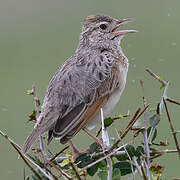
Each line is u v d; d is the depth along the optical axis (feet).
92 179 42.27
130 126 27.25
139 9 70.54
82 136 48.42
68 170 28.17
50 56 64.75
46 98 34.68
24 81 60.64
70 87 34.63
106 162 28.73
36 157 27.96
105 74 36.06
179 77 57.62
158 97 53.67
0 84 60.13
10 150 49.70
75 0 72.84
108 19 39.11
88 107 34.94
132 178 27.55
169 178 45.27
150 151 27.76
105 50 38.40
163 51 62.28
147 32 66.13
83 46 38.99
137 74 57.72
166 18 68.23
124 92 54.70
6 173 47.34
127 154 27.25
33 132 32.86
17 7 71.56
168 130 48.98
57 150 47.01
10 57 64.95
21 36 68.64
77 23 69.67
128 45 63.62
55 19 70.59
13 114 54.85
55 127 33.50
